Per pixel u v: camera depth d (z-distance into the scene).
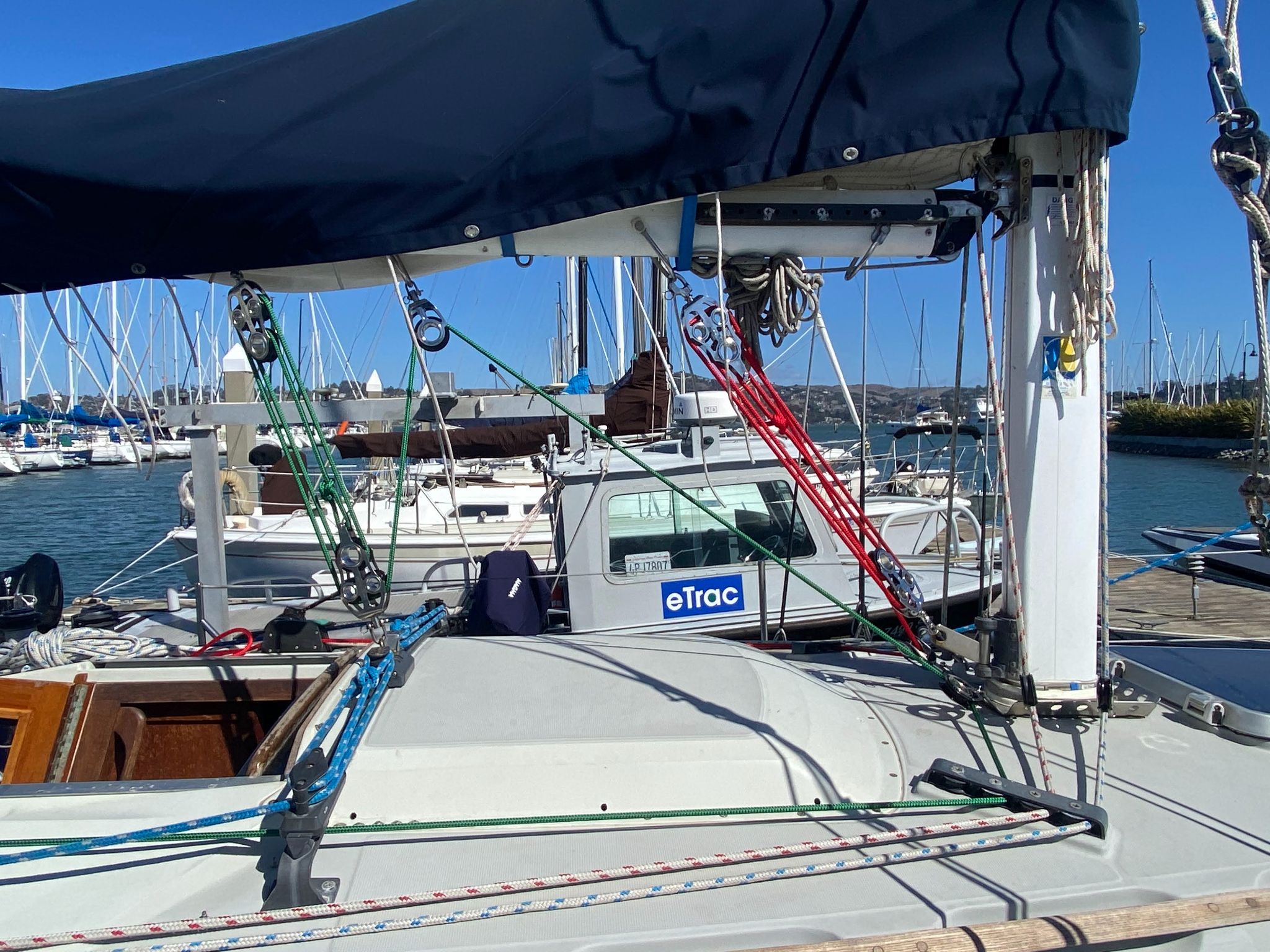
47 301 1.81
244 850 1.57
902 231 2.03
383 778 1.70
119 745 2.46
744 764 1.76
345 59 1.73
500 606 4.60
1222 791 1.79
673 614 5.28
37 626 3.65
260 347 1.84
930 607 5.71
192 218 1.69
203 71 1.80
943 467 10.20
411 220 1.72
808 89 1.73
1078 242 1.92
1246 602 7.86
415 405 3.01
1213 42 1.66
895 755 1.92
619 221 1.96
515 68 1.74
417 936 1.37
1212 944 1.42
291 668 2.50
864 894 1.48
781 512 5.39
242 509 9.03
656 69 1.72
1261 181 1.65
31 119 1.65
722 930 1.38
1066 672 2.05
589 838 1.63
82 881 1.47
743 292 2.13
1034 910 1.45
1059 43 1.75
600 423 5.92
